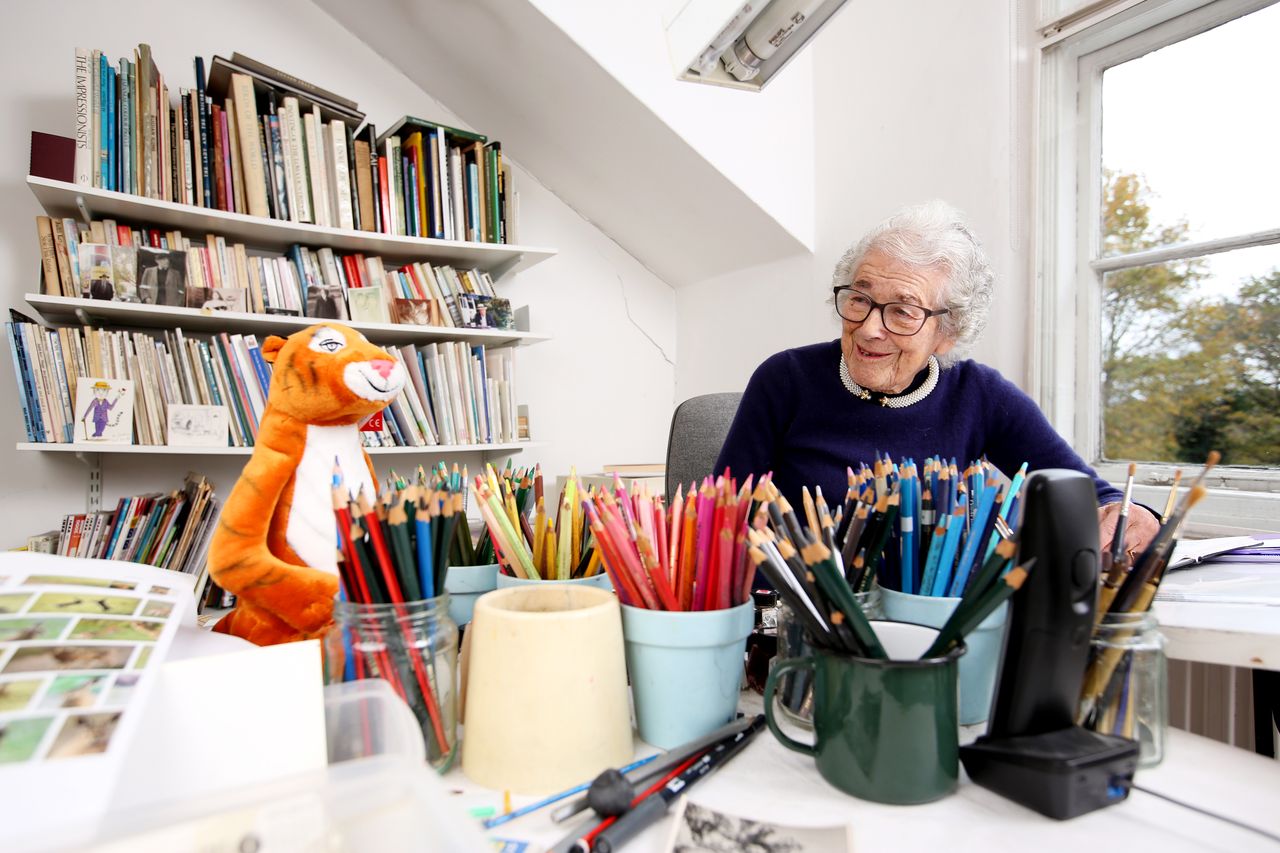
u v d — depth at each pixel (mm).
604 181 2354
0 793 285
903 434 1151
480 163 2104
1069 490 464
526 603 562
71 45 1816
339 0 2080
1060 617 470
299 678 423
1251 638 562
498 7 1833
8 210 1751
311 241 1943
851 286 1060
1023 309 1611
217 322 1806
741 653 585
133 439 1656
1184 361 1404
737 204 2139
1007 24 1606
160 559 1618
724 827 434
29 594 452
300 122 1843
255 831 296
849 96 2055
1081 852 410
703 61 1065
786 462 1241
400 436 1952
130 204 1640
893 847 416
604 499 612
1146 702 521
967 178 1706
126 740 326
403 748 381
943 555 615
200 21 1968
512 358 2146
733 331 2471
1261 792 483
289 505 670
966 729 589
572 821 443
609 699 501
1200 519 1335
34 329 1550
